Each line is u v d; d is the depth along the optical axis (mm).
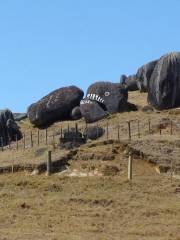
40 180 47031
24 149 61750
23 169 52062
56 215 38250
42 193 43938
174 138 55688
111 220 37281
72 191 44156
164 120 63469
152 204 40938
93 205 40938
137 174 49906
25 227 35250
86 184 45625
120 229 35062
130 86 84250
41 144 63844
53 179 47344
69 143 57094
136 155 52344
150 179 46938
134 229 34844
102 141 55594
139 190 44312
